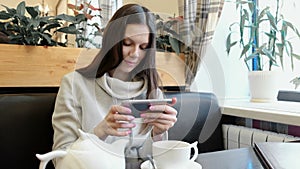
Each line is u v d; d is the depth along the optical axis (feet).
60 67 3.92
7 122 3.06
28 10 3.91
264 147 2.74
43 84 3.84
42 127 3.22
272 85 5.20
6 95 3.23
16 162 3.06
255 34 5.29
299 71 5.39
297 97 5.36
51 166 2.47
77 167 1.70
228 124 5.10
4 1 6.37
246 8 5.93
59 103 2.78
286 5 5.54
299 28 5.40
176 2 4.90
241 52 5.70
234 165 2.43
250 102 5.39
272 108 4.59
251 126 4.92
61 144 2.52
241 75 6.15
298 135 4.21
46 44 3.95
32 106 3.22
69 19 4.18
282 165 2.19
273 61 5.12
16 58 3.65
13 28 3.78
